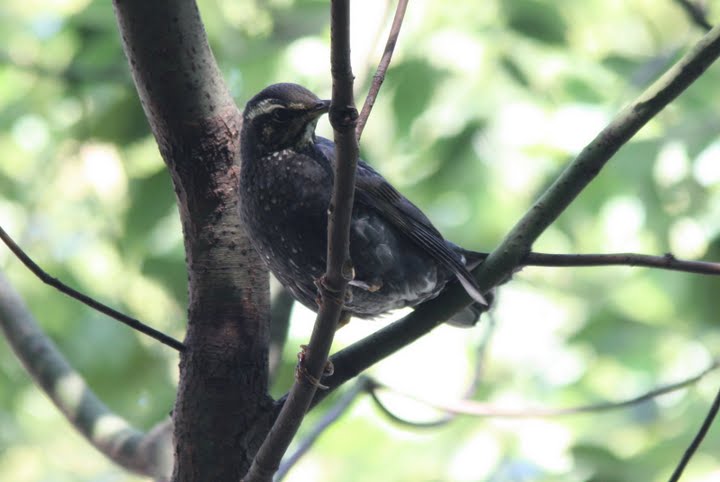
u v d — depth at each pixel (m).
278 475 7.98
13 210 13.94
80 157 12.90
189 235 6.97
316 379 5.91
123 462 8.56
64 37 12.09
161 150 6.89
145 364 12.33
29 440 16.03
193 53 6.59
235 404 6.81
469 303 6.84
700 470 10.79
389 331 6.89
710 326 12.00
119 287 12.52
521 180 11.58
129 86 10.66
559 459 11.95
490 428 12.33
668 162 12.11
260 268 7.01
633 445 11.86
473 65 11.23
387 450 12.69
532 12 11.61
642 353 12.71
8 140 14.00
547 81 11.45
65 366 9.12
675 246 12.14
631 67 12.12
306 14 11.88
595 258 6.51
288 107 7.50
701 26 9.73
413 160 11.61
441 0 11.57
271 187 7.43
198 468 6.79
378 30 9.55
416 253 7.86
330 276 5.55
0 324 9.25
